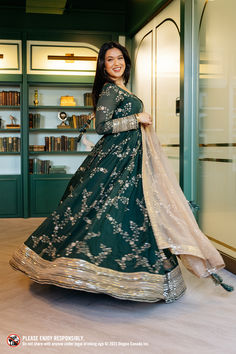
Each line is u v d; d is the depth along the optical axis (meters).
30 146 6.49
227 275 3.22
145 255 2.44
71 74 6.35
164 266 2.54
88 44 6.36
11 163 6.55
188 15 3.86
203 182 3.80
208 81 3.65
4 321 2.26
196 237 2.52
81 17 6.29
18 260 2.73
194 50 3.88
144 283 2.36
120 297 2.29
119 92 2.71
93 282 2.28
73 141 6.54
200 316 2.35
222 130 3.40
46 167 6.47
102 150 2.71
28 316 2.33
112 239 2.44
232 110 3.23
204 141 3.75
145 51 5.48
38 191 6.42
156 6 4.72
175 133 4.39
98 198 2.60
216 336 2.08
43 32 6.23
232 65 3.21
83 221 2.58
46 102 6.59
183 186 3.97
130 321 2.27
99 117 2.66
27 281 3.01
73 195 2.68
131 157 2.66
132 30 5.90
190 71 3.90
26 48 6.20
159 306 2.50
